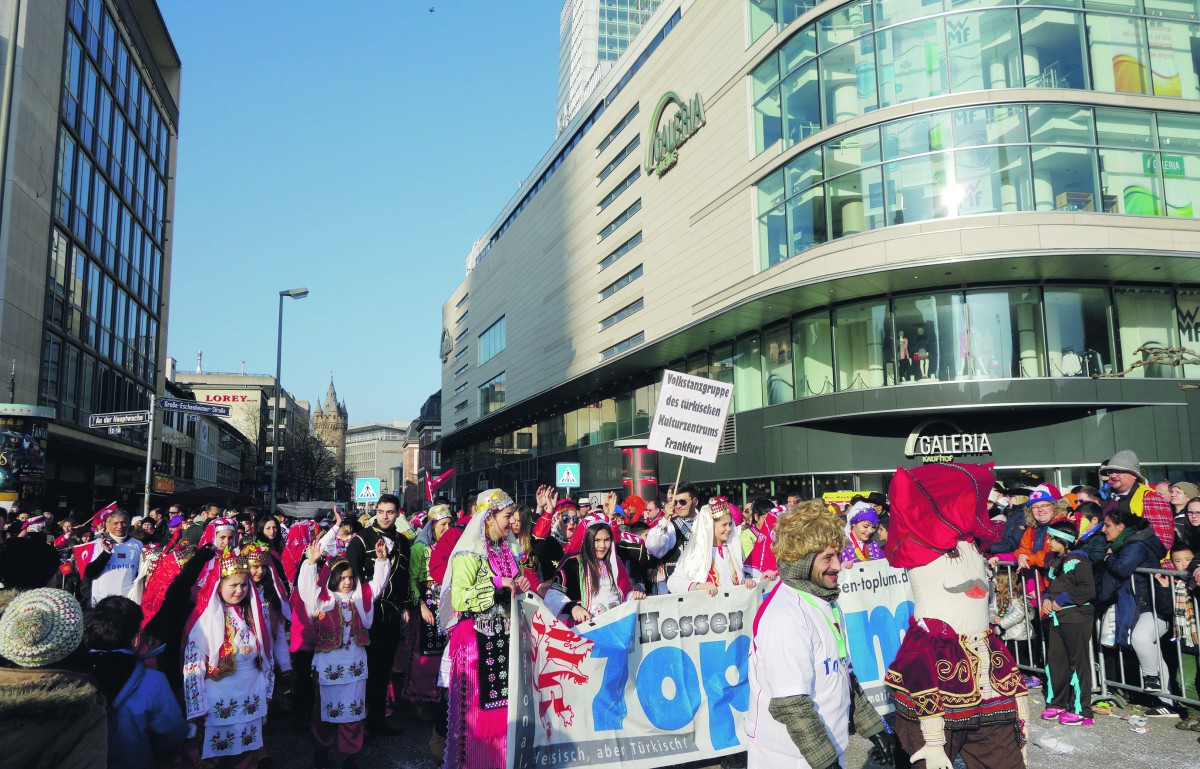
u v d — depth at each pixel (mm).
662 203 34375
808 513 3424
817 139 23469
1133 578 7176
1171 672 7117
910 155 21375
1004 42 21141
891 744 4117
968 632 3576
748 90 27594
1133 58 21406
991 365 21609
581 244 45125
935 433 22875
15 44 20078
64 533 13062
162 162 45562
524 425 59844
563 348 47406
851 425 24297
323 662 5898
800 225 24375
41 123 26641
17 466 16688
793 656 3172
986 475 3674
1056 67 21078
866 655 6461
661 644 5633
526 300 55094
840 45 23344
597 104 42938
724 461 29953
